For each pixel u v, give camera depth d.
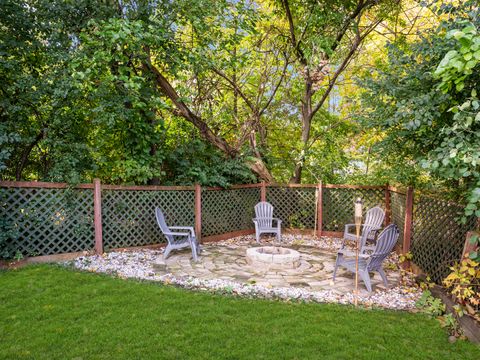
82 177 5.98
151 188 6.20
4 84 5.41
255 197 8.02
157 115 7.21
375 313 3.46
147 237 6.25
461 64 2.19
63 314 3.20
